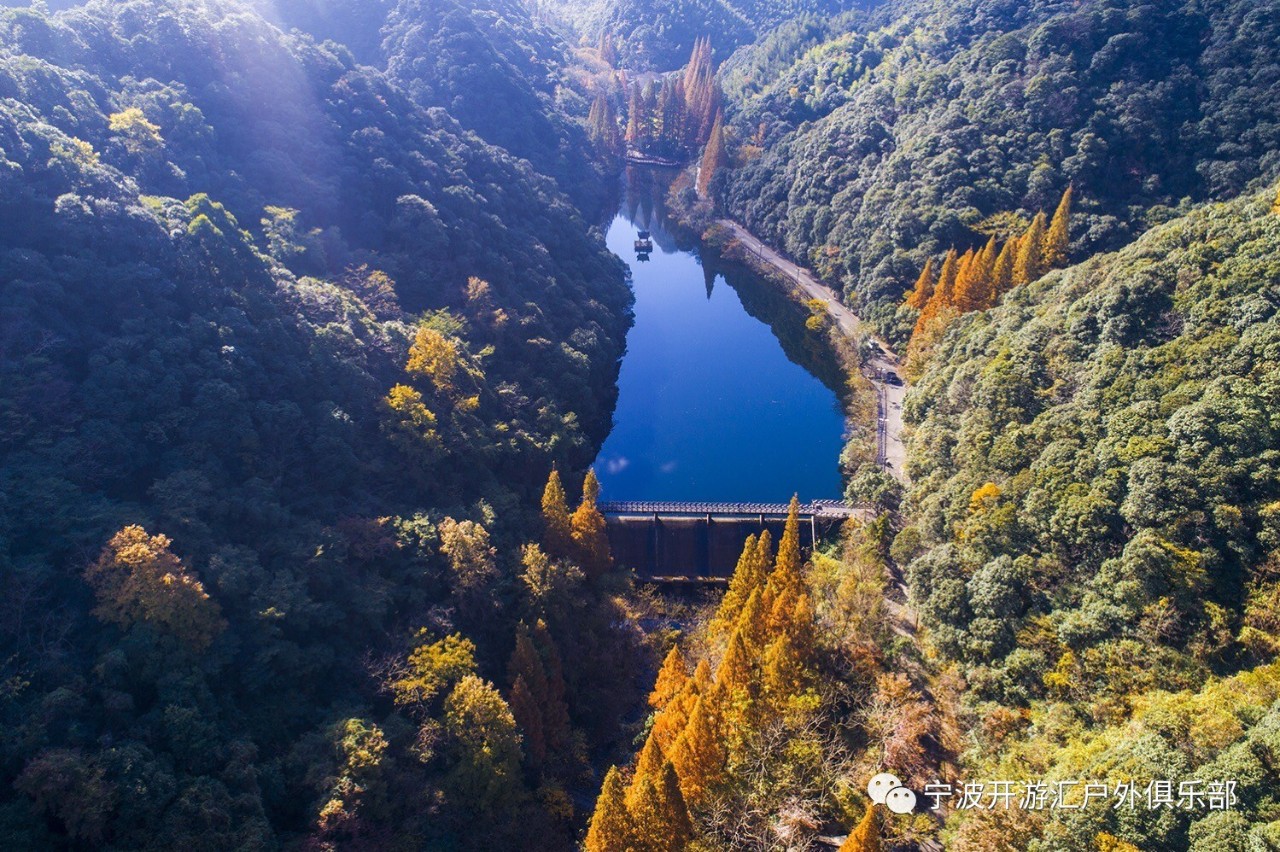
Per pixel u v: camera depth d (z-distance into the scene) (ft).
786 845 184.96
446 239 427.33
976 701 222.69
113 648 198.18
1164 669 194.39
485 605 265.95
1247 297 255.70
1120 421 247.29
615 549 358.02
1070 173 477.77
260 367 284.00
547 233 531.91
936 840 190.70
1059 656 216.33
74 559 207.21
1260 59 479.41
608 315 517.96
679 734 202.49
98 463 229.66
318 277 371.35
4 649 189.16
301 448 284.00
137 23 413.59
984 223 476.54
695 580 351.05
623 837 180.45
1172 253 293.84
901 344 471.62
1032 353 307.99
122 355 252.42
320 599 244.83
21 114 294.46
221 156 394.73
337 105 473.67
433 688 225.97
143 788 172.76
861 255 539.70
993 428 294.66
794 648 225.35
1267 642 186.80
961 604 244.42
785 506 369.71
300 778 199.00
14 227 258.98
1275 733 152.25
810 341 544.62
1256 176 445.37
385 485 298.56
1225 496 215.72
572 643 275.39
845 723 218.79
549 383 407.03
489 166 537.24
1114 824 155.94
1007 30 650.02
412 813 201.57
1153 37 525.75
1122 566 214.90
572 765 245.45
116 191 295.48
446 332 376.48
